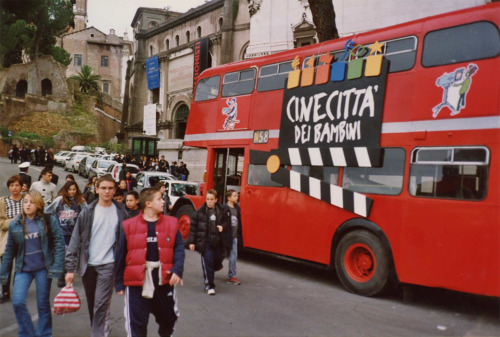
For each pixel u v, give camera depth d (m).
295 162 8.34
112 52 84.25
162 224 4.19
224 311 6.16
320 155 7.89
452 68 6.36
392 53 7.19
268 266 9.54
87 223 4.73
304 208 8.20
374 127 7.18
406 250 6.57
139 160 35.75
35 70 62.41
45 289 4.65
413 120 6.72
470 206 5.95
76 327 5.39
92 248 4.73
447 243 6.14
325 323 5.77
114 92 84.31
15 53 61.25
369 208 7.05
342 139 7.62
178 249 4.23
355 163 7.30
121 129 62.06
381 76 7.20
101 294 4.66
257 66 9.62
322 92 8.10
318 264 7.96
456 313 6.43
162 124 48.47
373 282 6.97
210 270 7.06
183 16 46.09
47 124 60.34
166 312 4.17
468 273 5.90
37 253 4.64
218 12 41.41
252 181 9.33
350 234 7.34
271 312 6.17
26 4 56.62
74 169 33.69
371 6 22.17
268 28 26.59
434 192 6.34
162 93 49.78
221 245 7.20
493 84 5.91
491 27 6.05
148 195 4.18
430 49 6.67
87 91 74.56
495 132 5.81
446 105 6.36
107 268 4.71
